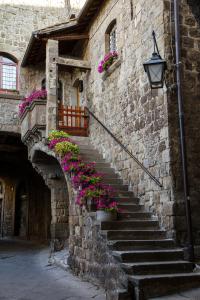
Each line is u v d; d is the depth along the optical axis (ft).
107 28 38.78
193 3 28.09
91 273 25.94
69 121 46.01
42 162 45.39
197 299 18.60
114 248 22.99
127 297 19.58
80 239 28.96
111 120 36.47
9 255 44.83
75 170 31.07
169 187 25.09
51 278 28.84
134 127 31.14
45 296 22.85
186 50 27.09
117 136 34.76
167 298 19.16
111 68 36.47
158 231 25.02
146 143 28.81
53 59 40.91
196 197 25.21
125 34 34.12
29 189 74.74
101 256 24.43
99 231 25.22
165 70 25.95
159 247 23.79
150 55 28.94
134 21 32.27
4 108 49.78
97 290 23.53
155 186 27.09
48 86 39.68
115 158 34.96
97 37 41.65
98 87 40.70
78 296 22.41
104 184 30.86
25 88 52.03
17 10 54.90
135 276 20.20
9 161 66.28
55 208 44.88
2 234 78.07
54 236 44.06
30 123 41.29
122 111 33.83
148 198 28.17
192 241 23.16
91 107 42.91
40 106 39.81
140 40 30.89
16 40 53.78
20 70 52.29
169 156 25.26
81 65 43.14
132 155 30.40
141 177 29.53
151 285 19.69
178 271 21.63
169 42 26.84
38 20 55.98
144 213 27.30
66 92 51.62
